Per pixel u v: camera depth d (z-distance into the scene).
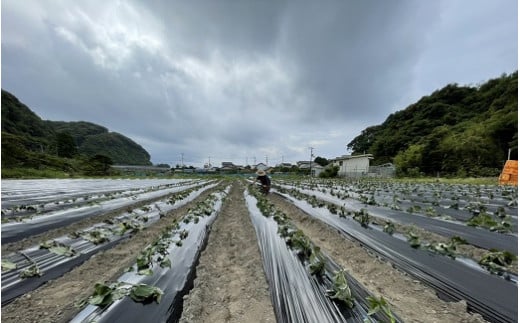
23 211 7.92
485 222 6.20
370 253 4.48
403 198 12.05
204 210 8.38
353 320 2.47
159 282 3.22
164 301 2.77
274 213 8.12
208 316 2.74
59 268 3.77
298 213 8.59
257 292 3.15
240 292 3.23
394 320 2.38
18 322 2.51
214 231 6.30
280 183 27.39
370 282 3.51
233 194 16.42
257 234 5.78
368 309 2.62
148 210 9.03
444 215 7.57
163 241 4.79
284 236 5.43
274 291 3.12
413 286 3.27
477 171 29.62
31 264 3.80
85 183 22.94
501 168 29.44
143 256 3.77
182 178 45.06
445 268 3.74
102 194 13.57
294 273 3.58
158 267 3.66
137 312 2.54
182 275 3.47
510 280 3.32
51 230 5.88
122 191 15.75
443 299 2.98
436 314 2.66
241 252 4.86
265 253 4.44
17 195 12.52
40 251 4.30
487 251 4.48
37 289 3.16
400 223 6.70
